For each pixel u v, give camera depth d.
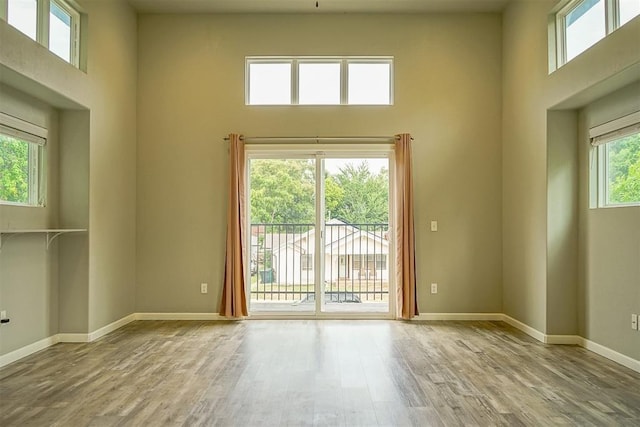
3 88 3.54
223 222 5.35
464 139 5.36
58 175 4.29
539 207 4.43
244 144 5.31
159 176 5.36
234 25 5.36
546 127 4.27
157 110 5.36
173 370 3.46
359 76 5.46
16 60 3.24
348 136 5.35
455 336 4.54
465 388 3.08
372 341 4.33
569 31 4.16
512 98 5.04
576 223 4.24
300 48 5.34
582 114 4.17
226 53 5.36
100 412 2.68
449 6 5.20
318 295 5.39
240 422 2.55
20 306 3.79
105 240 4.62
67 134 4.30
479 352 3.96
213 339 4.40
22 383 3.17
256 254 5.46
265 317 5.35
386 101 5.45
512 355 3.88
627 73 3.24
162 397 2.92
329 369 3.48
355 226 5.46
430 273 5.34
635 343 3.49
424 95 5.36
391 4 5.15
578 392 3.01
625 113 3.58
